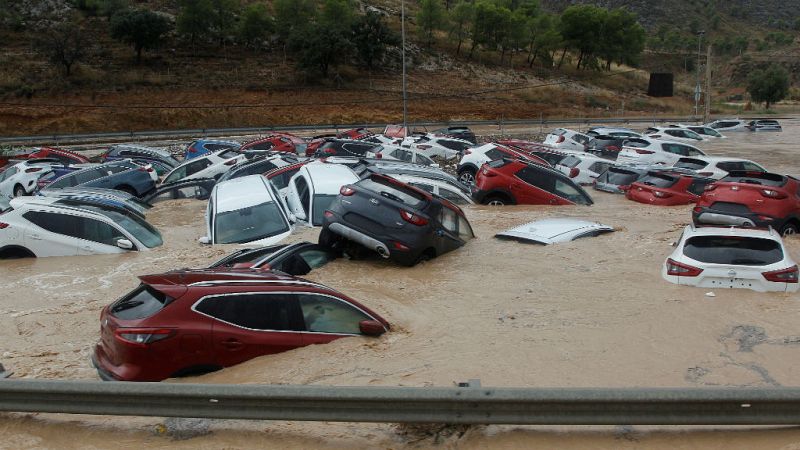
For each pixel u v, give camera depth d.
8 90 54.34
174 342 6.43
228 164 23.38
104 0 68.88
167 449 5.43
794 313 8.53
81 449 5.47
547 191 18.28
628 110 76.25
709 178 19.78
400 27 84.31
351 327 7.55
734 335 7.92
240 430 5.70
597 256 11.85
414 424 5.72
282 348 6.96
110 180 21.17
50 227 12.65
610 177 22.59
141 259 12.36
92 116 54.12
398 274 10.77
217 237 13.04
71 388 5.59
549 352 7.43
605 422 5.35
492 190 17.92
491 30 80.88
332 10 72.81
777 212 13.22
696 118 65.06
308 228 13.58
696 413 5.36
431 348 7.48
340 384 6.46
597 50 87.12
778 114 79.19
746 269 9.40
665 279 9.98
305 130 52.78
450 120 64.50
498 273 10.84
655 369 6.97
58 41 57.69
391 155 26.64
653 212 17.64
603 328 8.21
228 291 6.83
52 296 10.29
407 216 11.11
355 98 64.69
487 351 7.45
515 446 5.41
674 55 132.25
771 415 5.36
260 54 69.56
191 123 56.69
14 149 38.03
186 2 67.25
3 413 6.00
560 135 37.59
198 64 64.94
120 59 62.72
